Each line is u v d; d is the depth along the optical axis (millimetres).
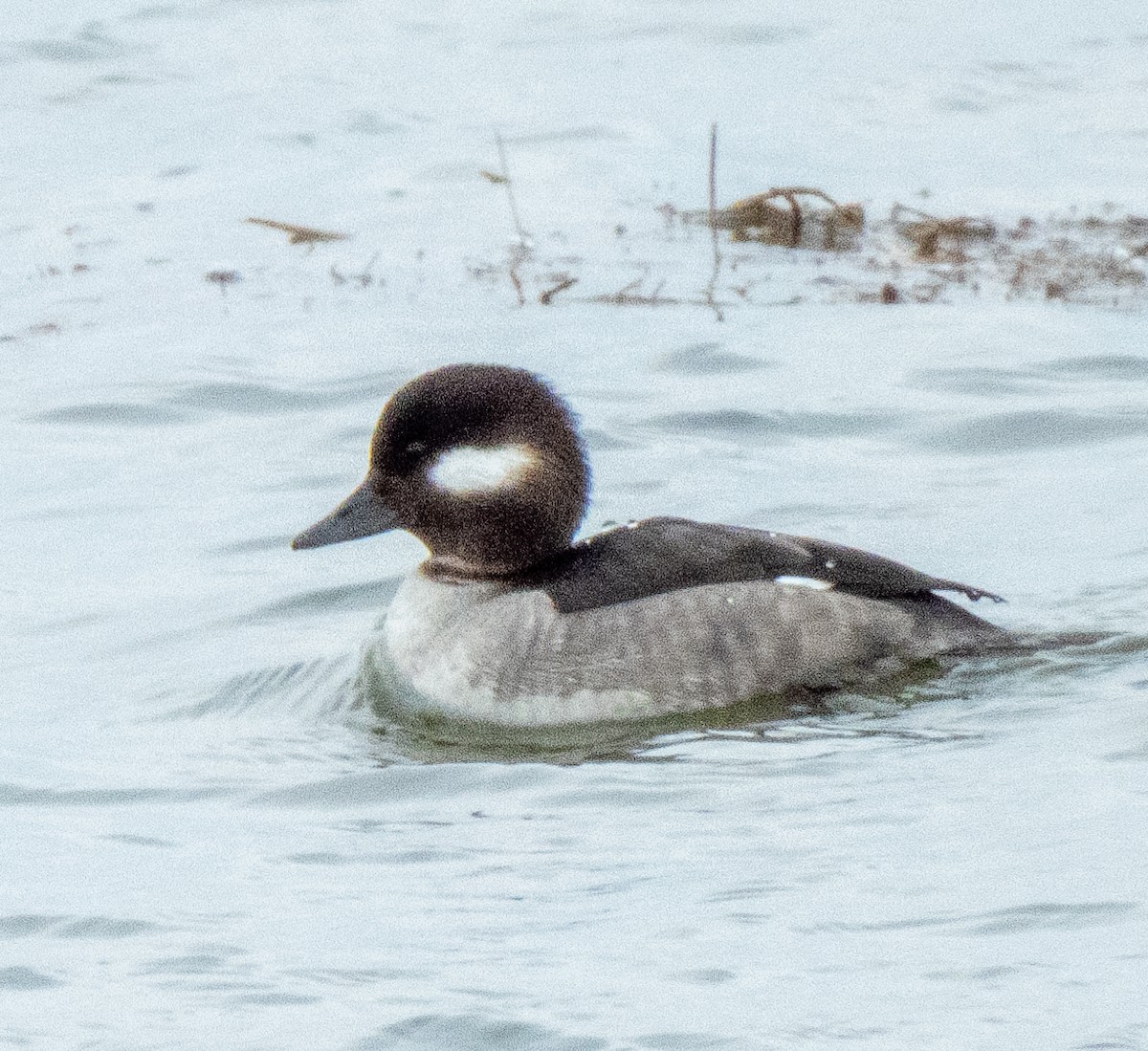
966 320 19312
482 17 31266
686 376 18188
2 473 16516
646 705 12203
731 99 26984
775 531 15047
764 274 20750
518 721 12328
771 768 10992
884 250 21438
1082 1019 7863
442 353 18750
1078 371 18141
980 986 8172
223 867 9930
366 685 12797
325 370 18500
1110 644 12312
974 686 11984
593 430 17000
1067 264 20719
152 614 14008
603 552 12875
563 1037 8008
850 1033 7895
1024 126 25641
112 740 12047
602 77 28062
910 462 16469
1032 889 8961
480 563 13102
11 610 14086
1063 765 10555
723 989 8305
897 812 10102
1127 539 14523
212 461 16781
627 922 9008
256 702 12680
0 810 10875
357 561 14961
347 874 9797
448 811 10703
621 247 21656
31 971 8734
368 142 25609
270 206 23328
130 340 19344
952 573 14141
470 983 8461
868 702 12016
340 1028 8156
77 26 30844
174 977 8625
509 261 21281
